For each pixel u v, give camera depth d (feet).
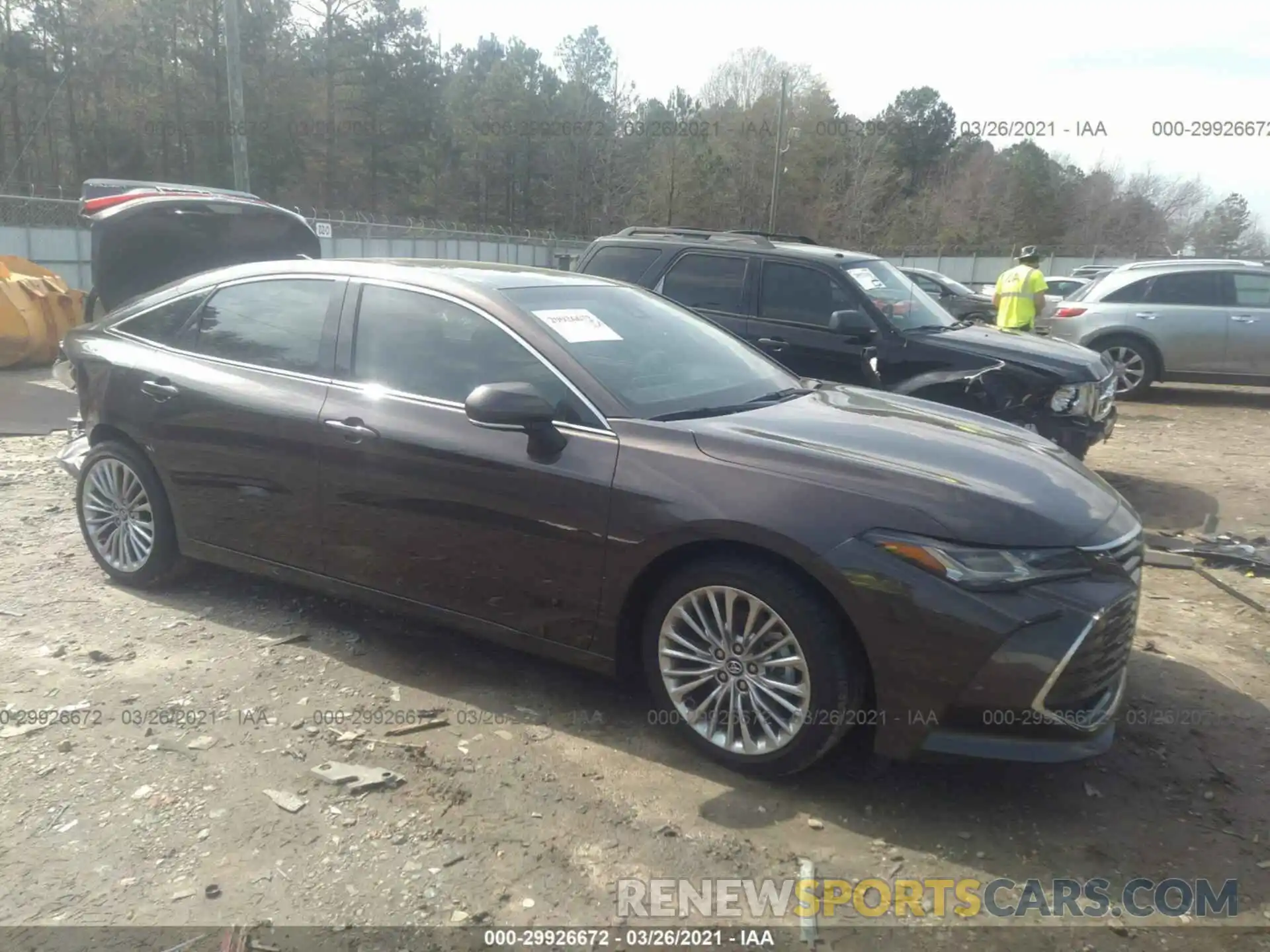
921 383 22.93
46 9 130.62
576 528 12.05
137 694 13.03
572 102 169.99
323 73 147.95
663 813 10.80
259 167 141.08
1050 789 11.54
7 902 9.12
